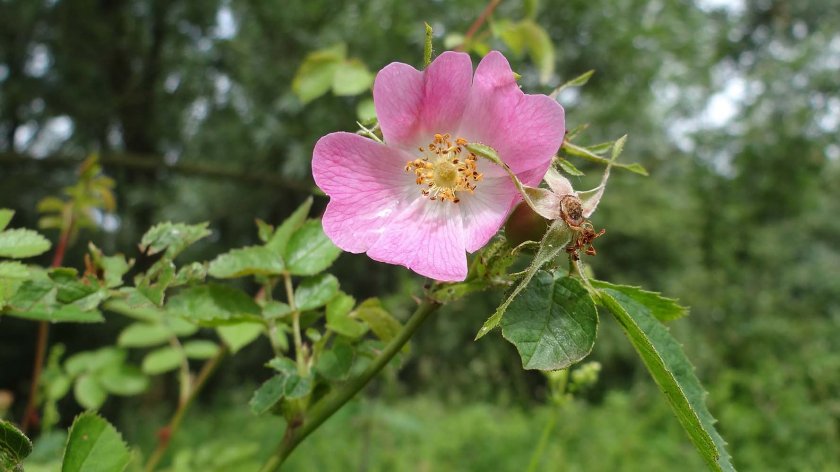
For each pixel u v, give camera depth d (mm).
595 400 774
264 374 870
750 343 841
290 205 785
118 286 107
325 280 112
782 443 583
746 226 1022
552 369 80
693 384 92
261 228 119
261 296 138
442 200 103
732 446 593
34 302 98
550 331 82
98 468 86
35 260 608
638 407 678
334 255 114
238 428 701
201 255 742
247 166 760
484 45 189
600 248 857
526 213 87
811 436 589
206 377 167
